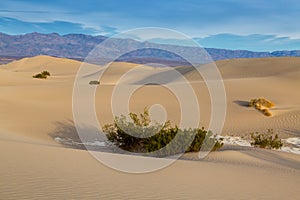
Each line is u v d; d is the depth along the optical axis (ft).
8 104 75.15
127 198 17.37
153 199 17.67
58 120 64.28
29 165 22.04
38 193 16.74
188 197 18.56
